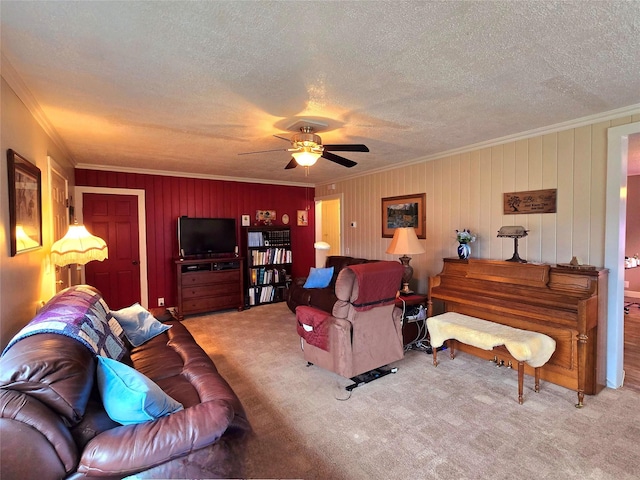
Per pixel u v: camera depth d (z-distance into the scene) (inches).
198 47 66.7
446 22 59.0
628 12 56.3
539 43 66.4
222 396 64.8
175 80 81.3
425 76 80.5
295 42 65.1
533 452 77.6
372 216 210.1
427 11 55.9
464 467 73.0
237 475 55.8
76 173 183.8
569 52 70.0
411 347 146.0
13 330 75.0
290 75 79.2
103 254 115.2
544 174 126.4
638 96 94.7
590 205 114.7
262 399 102.8
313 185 273.1
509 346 100.7
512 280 122.2
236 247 229.6
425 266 174.6
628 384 111.6
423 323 150.3
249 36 62.9
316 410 96.3
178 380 76.4
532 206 130.2
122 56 69.7
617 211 107.8
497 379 115.3
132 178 200.5
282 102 95.9
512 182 136.6
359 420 91.2
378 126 120.0
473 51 69.2
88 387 50.9
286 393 106.5
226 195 234.2
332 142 142.9
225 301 211.8
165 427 50.2
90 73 77.1
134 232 201.5
